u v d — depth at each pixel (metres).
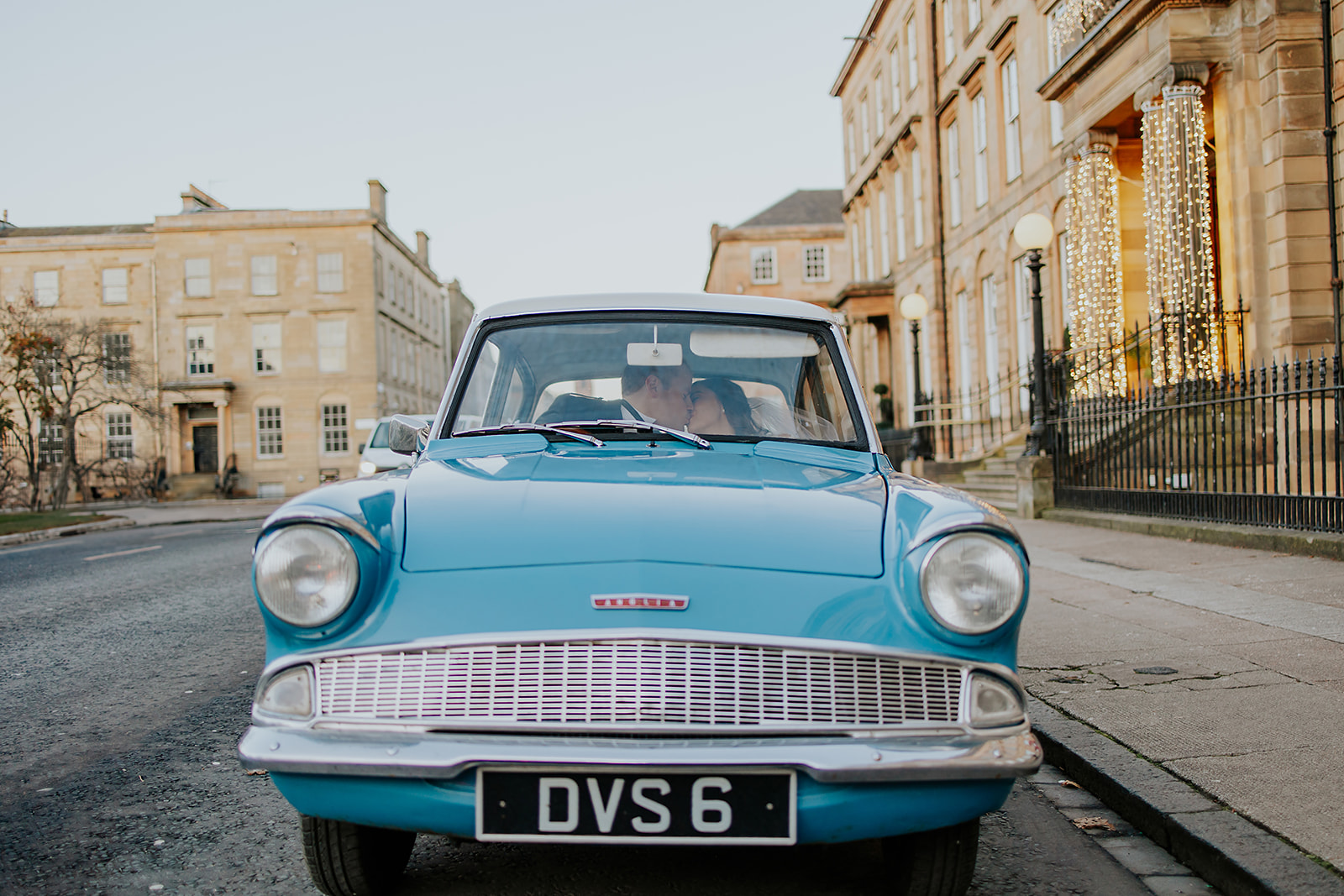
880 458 3.39
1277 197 11.30
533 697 2.26
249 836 3.21
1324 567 7.13
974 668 2.34
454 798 2.21
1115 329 13.80
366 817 2.26
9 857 3.04
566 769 2.16
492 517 2.58
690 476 2.93
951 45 22.69
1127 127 13.96
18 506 33.50
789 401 3.57
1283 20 11.26
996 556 2.35
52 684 5.38
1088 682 4.57
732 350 3.67
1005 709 2.35
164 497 41.69
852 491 2.85
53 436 41.56
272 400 43.19
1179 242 11.58
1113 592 6.85
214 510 30.80
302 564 2.34
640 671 2.26
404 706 2.28
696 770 2.15
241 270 43.25
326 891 2.64
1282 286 11.24
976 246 21.19
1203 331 11.16
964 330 22.38
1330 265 11.16
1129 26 12.35
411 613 2.35
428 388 53.41
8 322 34.91
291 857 3.04
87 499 40.72
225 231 43.38
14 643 6.56
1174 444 11.05
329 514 2.38
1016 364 19.19
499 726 2.23
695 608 2.30
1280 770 3.33
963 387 22.47
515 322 3.76
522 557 2.42
